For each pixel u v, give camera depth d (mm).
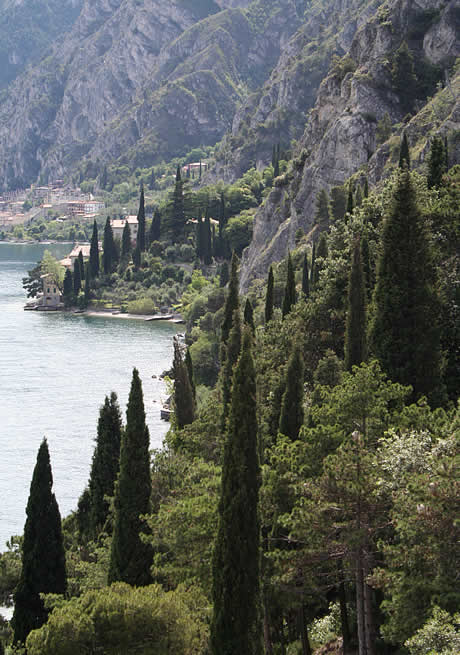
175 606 35094
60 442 112562
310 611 49156
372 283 66500
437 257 57500
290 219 193375
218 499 39000
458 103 132000
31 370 161125
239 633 33969
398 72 182750
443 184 69812
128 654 34406
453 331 55469
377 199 75750
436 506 29359
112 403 60844
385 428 39188
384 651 40125
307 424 47156
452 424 36406
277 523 39062
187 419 65688
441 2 189375
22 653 38375
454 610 30812
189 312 197750
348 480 33344
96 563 49250
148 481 42844
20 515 86688
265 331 75938
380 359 51719
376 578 33031
